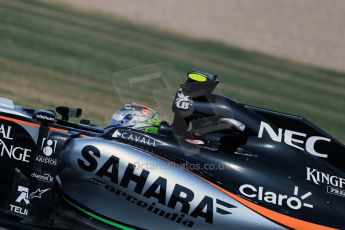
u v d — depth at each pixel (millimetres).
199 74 22578
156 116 23484
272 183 22031
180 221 21656
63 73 60969
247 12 133500
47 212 22531
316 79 95875
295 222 21438
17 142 22781
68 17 102688
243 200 21656
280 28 126688
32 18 92750
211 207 21531
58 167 22391
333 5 141750
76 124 24609
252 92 73062
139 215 21797
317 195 22000
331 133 55531
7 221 22328
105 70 68375
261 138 22734
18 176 22672
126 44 91312
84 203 22078
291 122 22984
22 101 41938
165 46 98125
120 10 121250
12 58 63031
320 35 125562
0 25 81312
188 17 125562
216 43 111000
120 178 21703
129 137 22406
